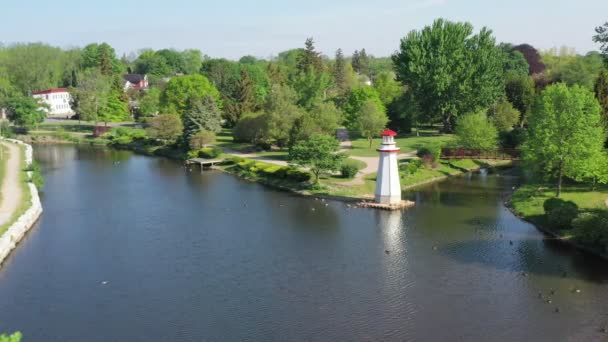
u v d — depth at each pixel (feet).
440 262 163.43
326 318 129.70
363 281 150.82
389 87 495.82
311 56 619.67
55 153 408.67
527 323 125.39
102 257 171.53
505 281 148.15
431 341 118.62
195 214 222.28
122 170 330.75
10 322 128.88
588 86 446.60
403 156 327.88
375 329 124.16
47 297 142.20
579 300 135.95
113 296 142.72
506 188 265.54
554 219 186.39
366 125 361.92
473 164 327.88
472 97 388.78
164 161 368.68
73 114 644.27
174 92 508.94
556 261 161.48
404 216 214.69
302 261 166.91
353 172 273.75
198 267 162.81
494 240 181.98
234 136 400.26
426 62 393.70
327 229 199.41
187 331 124.36
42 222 211.20
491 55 391.65
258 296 142.31
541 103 241.55
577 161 214.48
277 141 376.89
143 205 238.27
